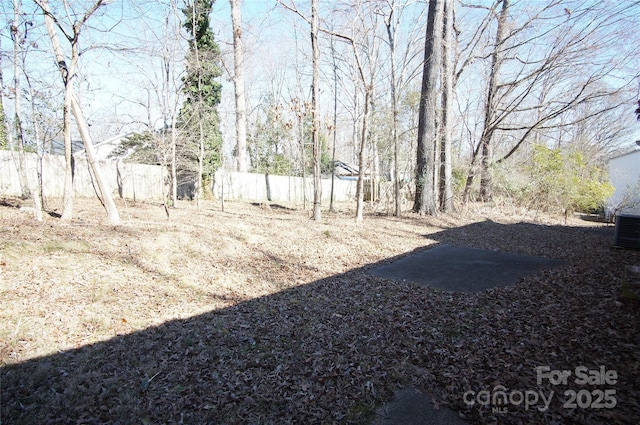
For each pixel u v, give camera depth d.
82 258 4.93
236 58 16.22
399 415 2.23
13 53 6.69
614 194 16.36
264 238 7.84
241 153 18.98
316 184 10.54
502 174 14.88
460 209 14.27
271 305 4.36
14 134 9.63
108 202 7.09
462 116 17.08
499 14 14.12
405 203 15.19
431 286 5.12
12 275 4.03
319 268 6.24
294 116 14.36
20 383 2.47
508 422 2.10
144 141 12.47
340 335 3.46
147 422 2.17
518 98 14.32
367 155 15.62
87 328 3.35
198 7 11.70
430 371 2.74
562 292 4.47
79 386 2.47
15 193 10.74
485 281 5.30
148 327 3.52
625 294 3.82
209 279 5.23
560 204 14.23
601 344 2.95
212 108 13.17
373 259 6.93
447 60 13.45
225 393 2.49
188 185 16.08
